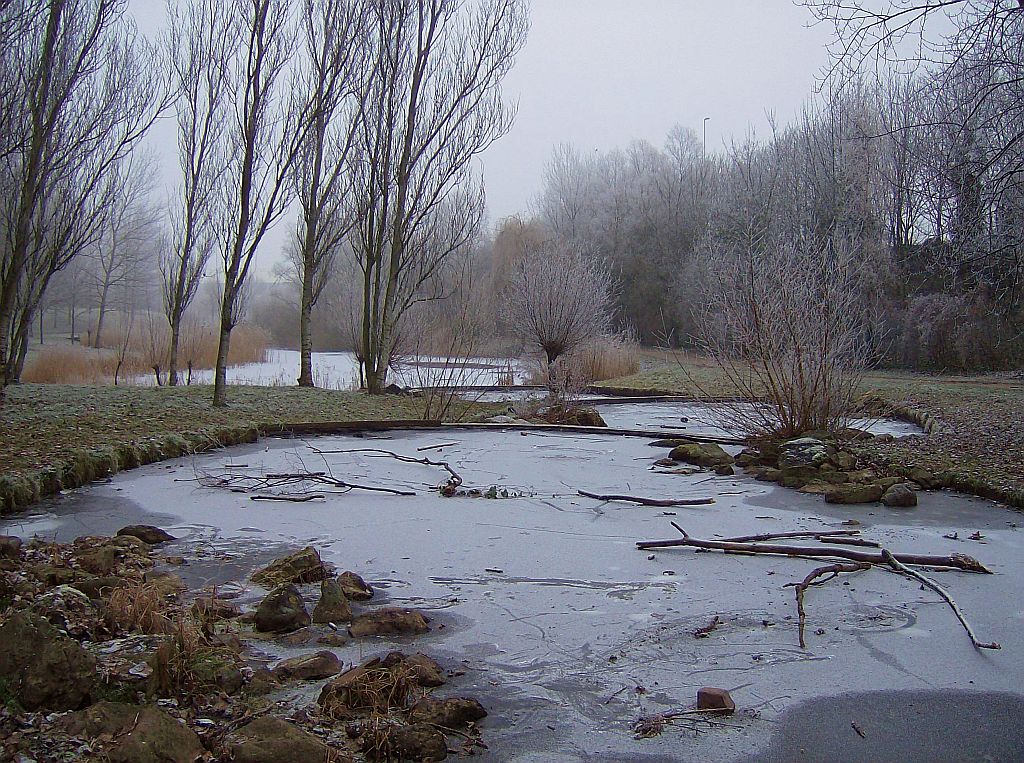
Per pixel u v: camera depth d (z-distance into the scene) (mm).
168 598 5195
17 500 7770
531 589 5582
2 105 12305
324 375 26656
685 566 6141
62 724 3309
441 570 6000
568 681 4129
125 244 42750
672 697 3965
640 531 7195
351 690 3701
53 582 5148
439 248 21734
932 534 7113
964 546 6703
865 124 27453
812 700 3941
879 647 4586
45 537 6723
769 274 12188
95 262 46062
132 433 10898
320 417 14570
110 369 24484
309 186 19172
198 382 23547
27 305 14914
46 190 14328
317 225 19953
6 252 13461
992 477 8875
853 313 13906
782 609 5199
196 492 8625
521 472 10203
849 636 4750
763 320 11586
